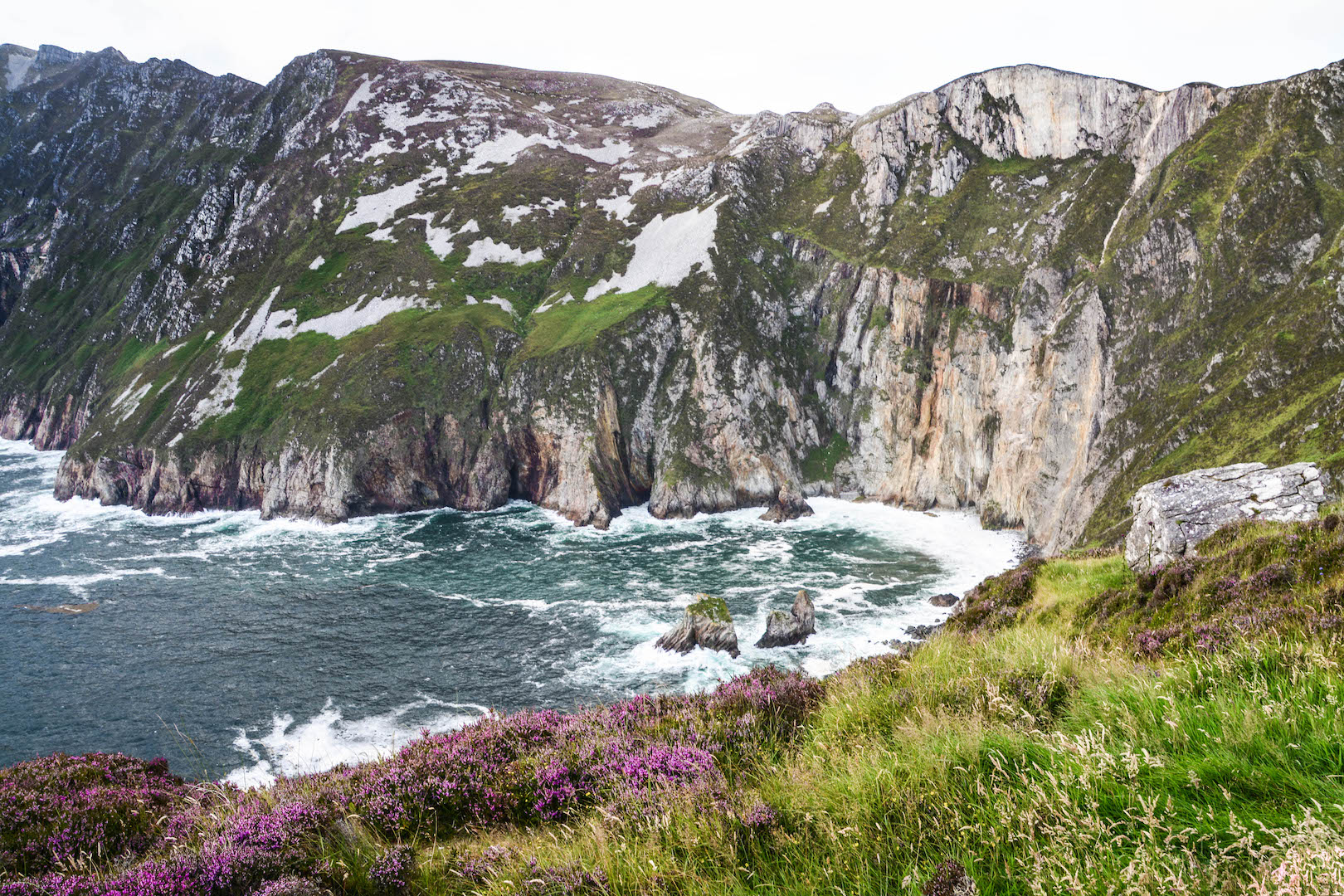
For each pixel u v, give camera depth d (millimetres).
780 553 77812
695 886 5281
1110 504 69312
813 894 4824
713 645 54281
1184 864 4023
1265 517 15555
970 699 7633
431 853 7141
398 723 45750
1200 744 5059
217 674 52062
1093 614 15914
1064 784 4891
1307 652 6176
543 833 7535
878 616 60375
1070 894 3965
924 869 4664
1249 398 64125
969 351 96188
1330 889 3297
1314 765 4594
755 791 6711
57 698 49250
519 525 90250
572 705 47406
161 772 13000
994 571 71375
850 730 7793
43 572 73000
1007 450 87250
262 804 8703
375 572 72812
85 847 9586
